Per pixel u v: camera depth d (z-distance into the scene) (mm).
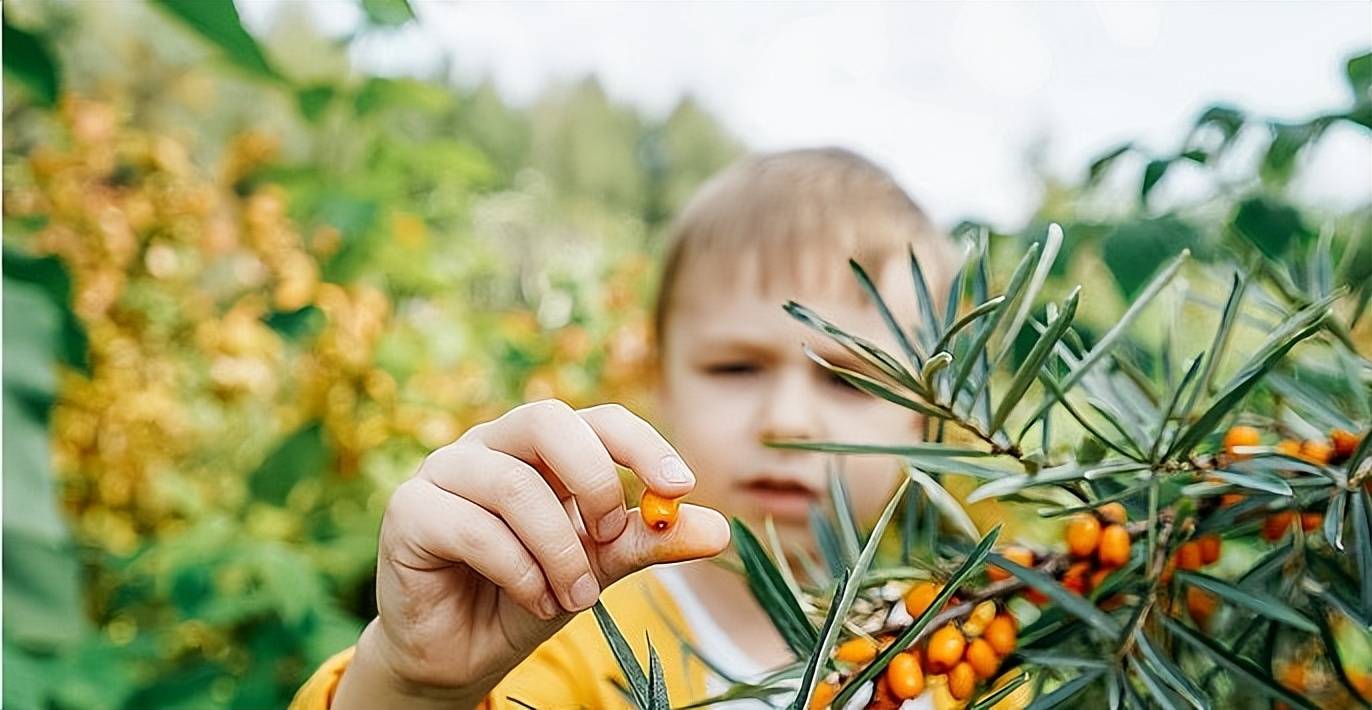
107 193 1104
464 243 1369
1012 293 270
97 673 782
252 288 1154
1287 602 320
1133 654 298
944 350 304
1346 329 368
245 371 1151
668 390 709
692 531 294
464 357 1290
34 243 1019
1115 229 500
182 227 1139
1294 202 528
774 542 329
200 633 1025
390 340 1175
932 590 299
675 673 476
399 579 319
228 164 1216
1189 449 286
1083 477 286
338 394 1159
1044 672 322
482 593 334
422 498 311
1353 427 323
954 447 288
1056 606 308
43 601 588
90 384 1079
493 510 307
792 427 591
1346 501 303
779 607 294
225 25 561
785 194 663
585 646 469
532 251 1592
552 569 296
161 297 1131
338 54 1005
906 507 341
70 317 688
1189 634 304
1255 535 352
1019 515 381
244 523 1155
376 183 1149
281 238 1150
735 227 656
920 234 688
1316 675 368
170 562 995
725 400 621
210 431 1213
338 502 1179
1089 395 334
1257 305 383
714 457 607
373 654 341
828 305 641
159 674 987
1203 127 516
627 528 300
